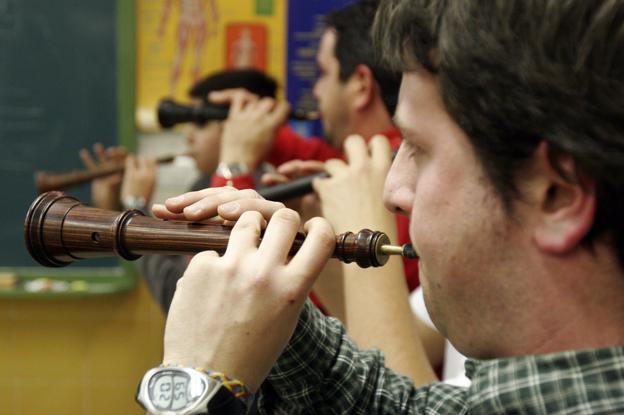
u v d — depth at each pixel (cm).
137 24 296
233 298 65
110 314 304
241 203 75
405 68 63
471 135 59
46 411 308
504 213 60
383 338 111
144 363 306
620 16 54
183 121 233
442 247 62
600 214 57
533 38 55
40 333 305
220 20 294
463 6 58
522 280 61
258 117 209
